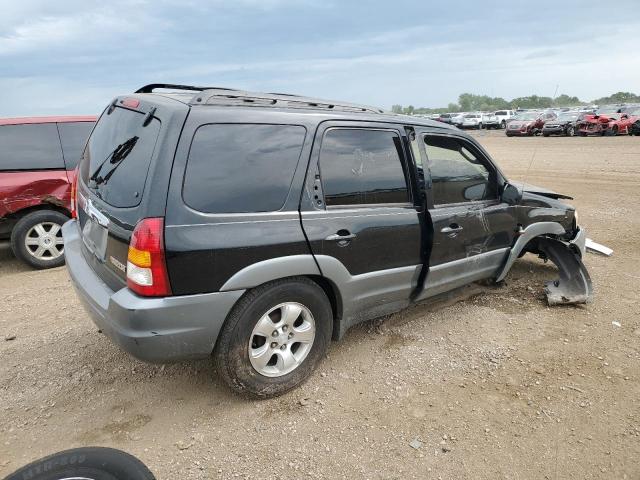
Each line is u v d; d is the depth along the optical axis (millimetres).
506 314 4461
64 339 3932
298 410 3049
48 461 2143
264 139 2916
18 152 5777
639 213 8711
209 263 2654
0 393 3188
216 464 2602
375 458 2670
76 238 3586
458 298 4758
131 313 2541
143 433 2826
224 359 2861
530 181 12688
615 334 4105
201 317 2684
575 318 4395
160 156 2582
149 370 3453
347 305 3363
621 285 5195
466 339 3986
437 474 2564
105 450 2230
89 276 3057
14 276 5707
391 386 3324
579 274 4801
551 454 2719
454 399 3197
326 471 2570
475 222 4074
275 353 3080
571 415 3051
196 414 2990
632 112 28609
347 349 3783
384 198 3490
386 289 3578
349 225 3221
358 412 3045
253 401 3119
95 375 3393
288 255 2926
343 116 3301
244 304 2848
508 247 4527
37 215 5848
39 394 3180
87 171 3447
